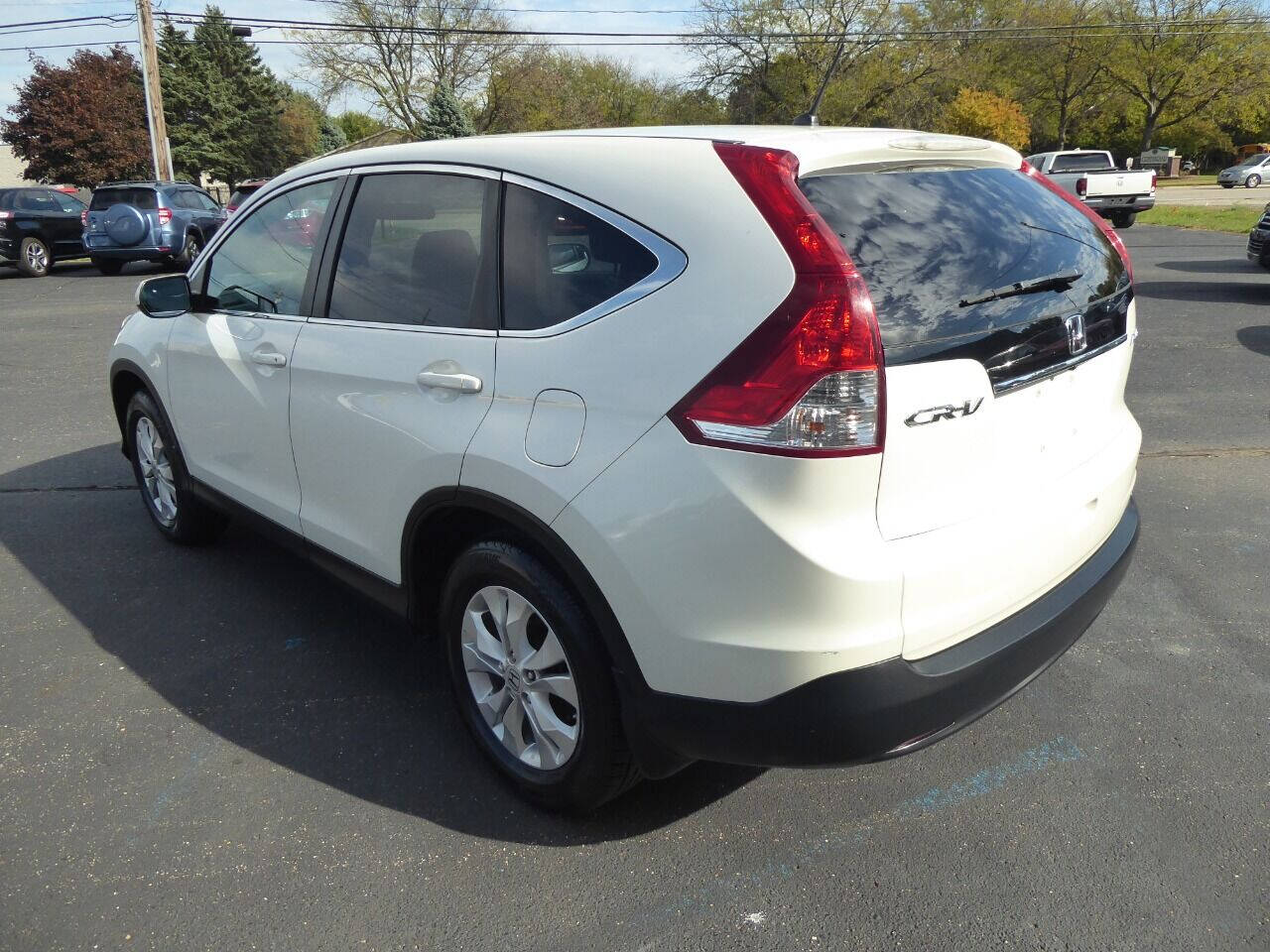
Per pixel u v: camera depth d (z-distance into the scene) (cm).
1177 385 727
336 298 299
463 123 4656
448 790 270
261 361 325
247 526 364
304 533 324
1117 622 365
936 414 203
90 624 370
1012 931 219
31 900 229
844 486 192
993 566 218
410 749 290
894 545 201
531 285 237
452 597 268
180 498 419
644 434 205
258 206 344
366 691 322
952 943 216
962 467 213
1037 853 244
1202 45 5112
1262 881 233
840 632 196
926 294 207
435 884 235
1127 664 335
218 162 5459
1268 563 414
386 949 215
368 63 4672
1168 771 276
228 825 256
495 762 269
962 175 245
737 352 193
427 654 348
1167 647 346
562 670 246
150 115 2588
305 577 412
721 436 195
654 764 230
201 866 241
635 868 240
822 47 4528
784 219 195
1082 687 321
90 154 3497
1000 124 4509
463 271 255
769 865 241
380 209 288
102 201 1809
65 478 544
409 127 4806
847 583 193
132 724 303
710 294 200
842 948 215
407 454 262
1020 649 224
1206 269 1419
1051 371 235
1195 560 419
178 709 311
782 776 277
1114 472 264
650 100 6769
